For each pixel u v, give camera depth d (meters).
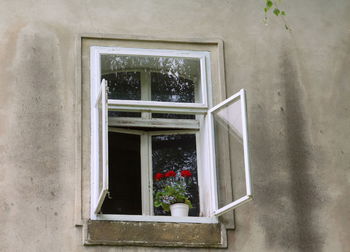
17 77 9.83
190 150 10.03
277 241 9.63
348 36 10.71
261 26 10.55
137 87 10.09
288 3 10.74
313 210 9.83
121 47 10.14
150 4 10.40
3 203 9.28
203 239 9.46
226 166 9.76
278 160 9.98
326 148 10.13
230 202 9.63
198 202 9.84
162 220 9.45
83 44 10.08
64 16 10.19
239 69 10.30
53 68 9.93
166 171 9.93
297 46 10.54
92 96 9.87
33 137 9.59
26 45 9.98
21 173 9.41
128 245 9.30
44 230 9.23
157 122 10.02
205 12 10.49
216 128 9.88
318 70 10.48
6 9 10.12
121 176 9.82
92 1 10.30
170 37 10.26
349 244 9.73
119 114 9.97
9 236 9.16
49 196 9.38
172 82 10.20
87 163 9.59
